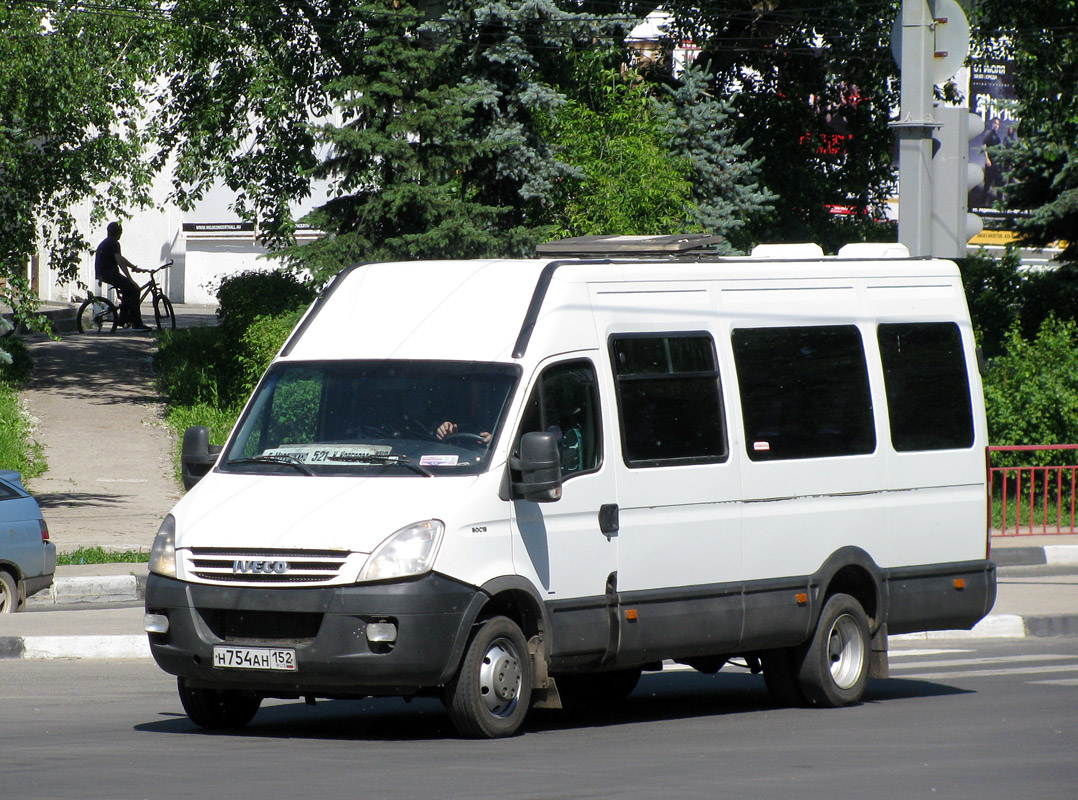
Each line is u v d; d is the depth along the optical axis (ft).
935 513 124.47
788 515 114.52
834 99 445.78
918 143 154.10
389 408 102.89
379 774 84.43
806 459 116.26
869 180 459.32
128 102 303.07
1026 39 390.83
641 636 104.73
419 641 92.84
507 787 80.23
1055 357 257.55
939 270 129.08
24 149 269.85
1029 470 234.99
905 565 122.42
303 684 94.02
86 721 107.04
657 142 345.72
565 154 324.39
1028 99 399.65
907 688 129.49
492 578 96.22
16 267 265.54
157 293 436.76
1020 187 407.64
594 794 78.33
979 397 129.29
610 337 107.24
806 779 83.97
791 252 125.90
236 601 94.79
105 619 157.48
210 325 461.78
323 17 336.08
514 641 98.89
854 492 119.03
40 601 183.01
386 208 282.77
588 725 108.47
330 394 105.09
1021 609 175.11
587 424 104.32
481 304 106.01
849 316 121.60
